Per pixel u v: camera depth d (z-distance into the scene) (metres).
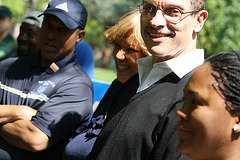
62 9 3.01
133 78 2.26
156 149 1.59
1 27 5.03
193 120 1.05
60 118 2.72
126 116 1.77
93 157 1.96
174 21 1.83
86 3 13.52
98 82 3.82
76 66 3.05
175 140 1.54
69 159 2.31
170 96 1.71
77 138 2.39
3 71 3.13
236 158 1.06
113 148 1.74
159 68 1.86
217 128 1.03
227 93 1.02
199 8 1.87
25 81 2.99
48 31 3.00
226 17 11.36
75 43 3.12
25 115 2.73
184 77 1.75
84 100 2.87
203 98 1.04
